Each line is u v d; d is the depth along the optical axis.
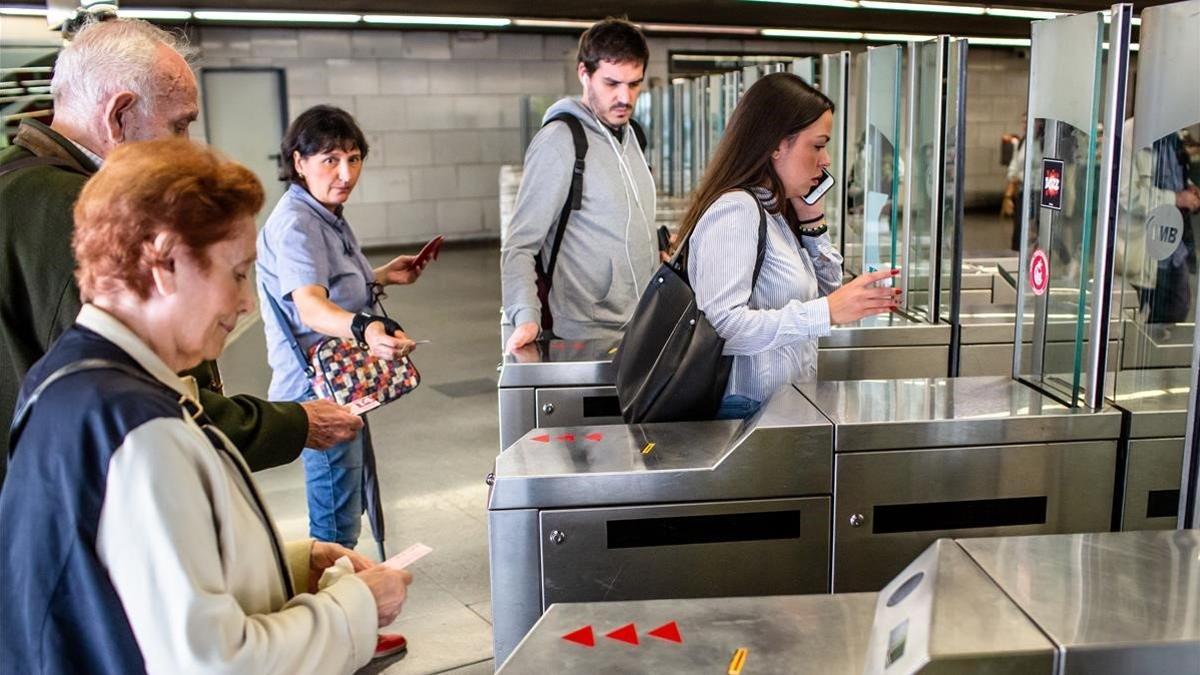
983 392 2.35
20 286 1.52
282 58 12.48
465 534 3.81
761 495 2.12
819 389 2.34
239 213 1.16
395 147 13.20
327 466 2.79
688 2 9.55
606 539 2.10
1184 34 1.97
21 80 4.52
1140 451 2.19
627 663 1.37
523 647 1.42
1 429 1.55
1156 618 1.24
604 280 3.07
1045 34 2.35
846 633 1.44
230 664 1.07
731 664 1.36
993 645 1.19
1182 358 2.13
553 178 2.94
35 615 1.05
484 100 13.46
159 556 1.04
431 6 9.12
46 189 1.50
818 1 9.30
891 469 2.14
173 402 1.10
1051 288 2.34
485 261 12.05
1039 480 2.19
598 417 3.01
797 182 2.22
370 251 13.36
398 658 2.88
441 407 5.68
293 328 2.70
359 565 1.46
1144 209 2.16
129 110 1.59
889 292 2.13
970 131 16.69
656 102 8.80
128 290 1.12
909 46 3.23
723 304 2.14
